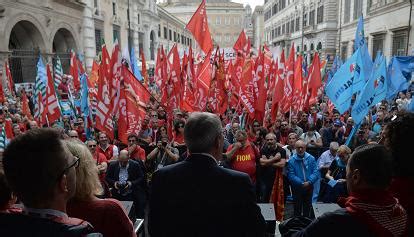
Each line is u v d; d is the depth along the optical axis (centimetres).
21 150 145
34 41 2253
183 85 1042
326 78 1617
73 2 2655
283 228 232
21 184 143
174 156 647
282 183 594
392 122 194
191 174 208
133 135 687
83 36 2916
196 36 952
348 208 168
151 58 4981
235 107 1093
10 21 1928
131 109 797
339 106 744
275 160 585
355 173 171
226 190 202
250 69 890
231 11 9638
